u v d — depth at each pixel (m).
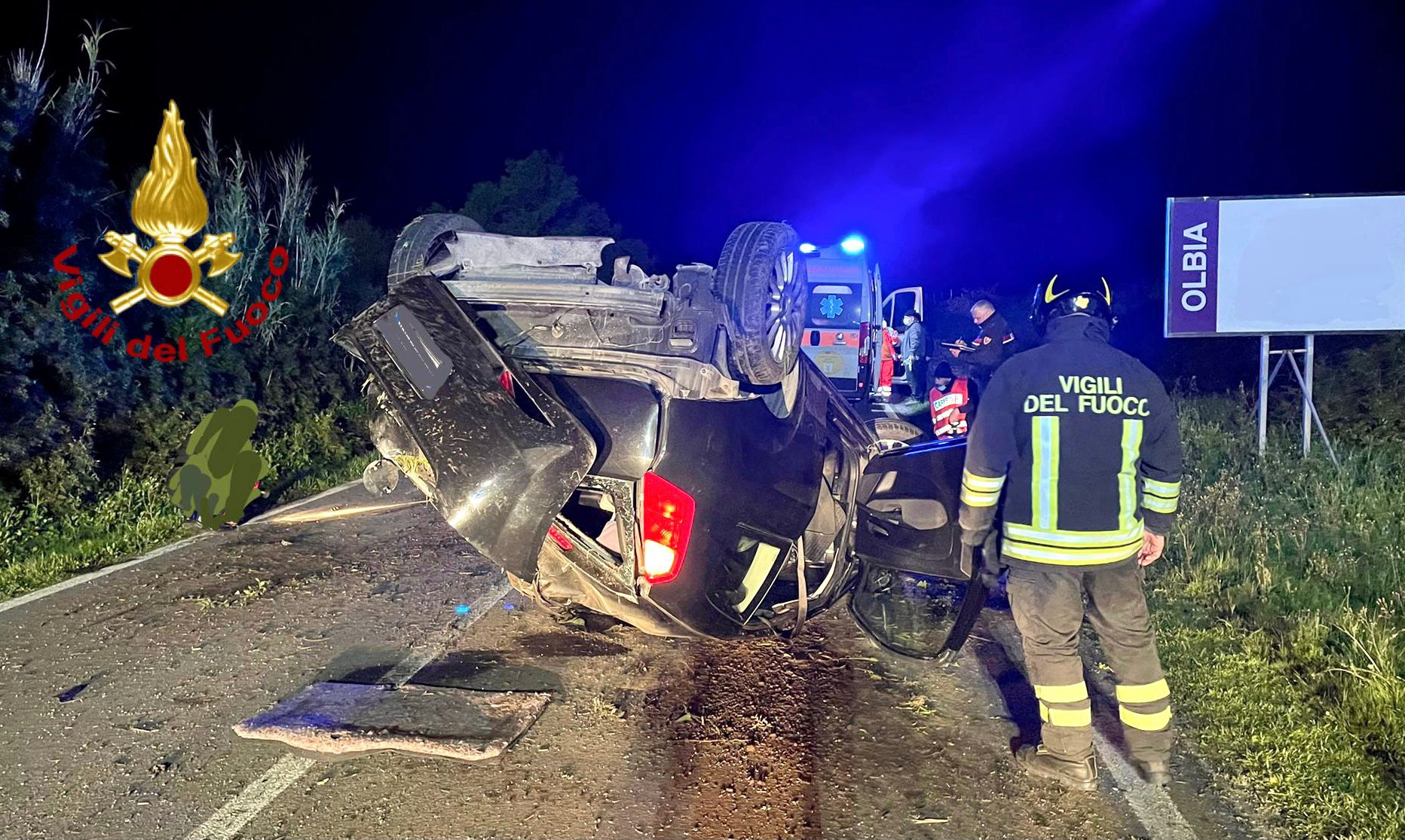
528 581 3.69
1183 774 3.83
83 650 4.99
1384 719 4.09
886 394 14.90
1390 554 5.84
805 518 4.57
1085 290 3.68
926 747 4.07
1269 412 10.05
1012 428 3.60
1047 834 3.46
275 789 3.68
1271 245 8.48
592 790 3.71
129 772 3.79
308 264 11.48
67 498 7.10
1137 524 3.64
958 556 4.89
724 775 3.84
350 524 7.46
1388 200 8.31
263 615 5.49
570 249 4.71
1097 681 4.70
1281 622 5.20
